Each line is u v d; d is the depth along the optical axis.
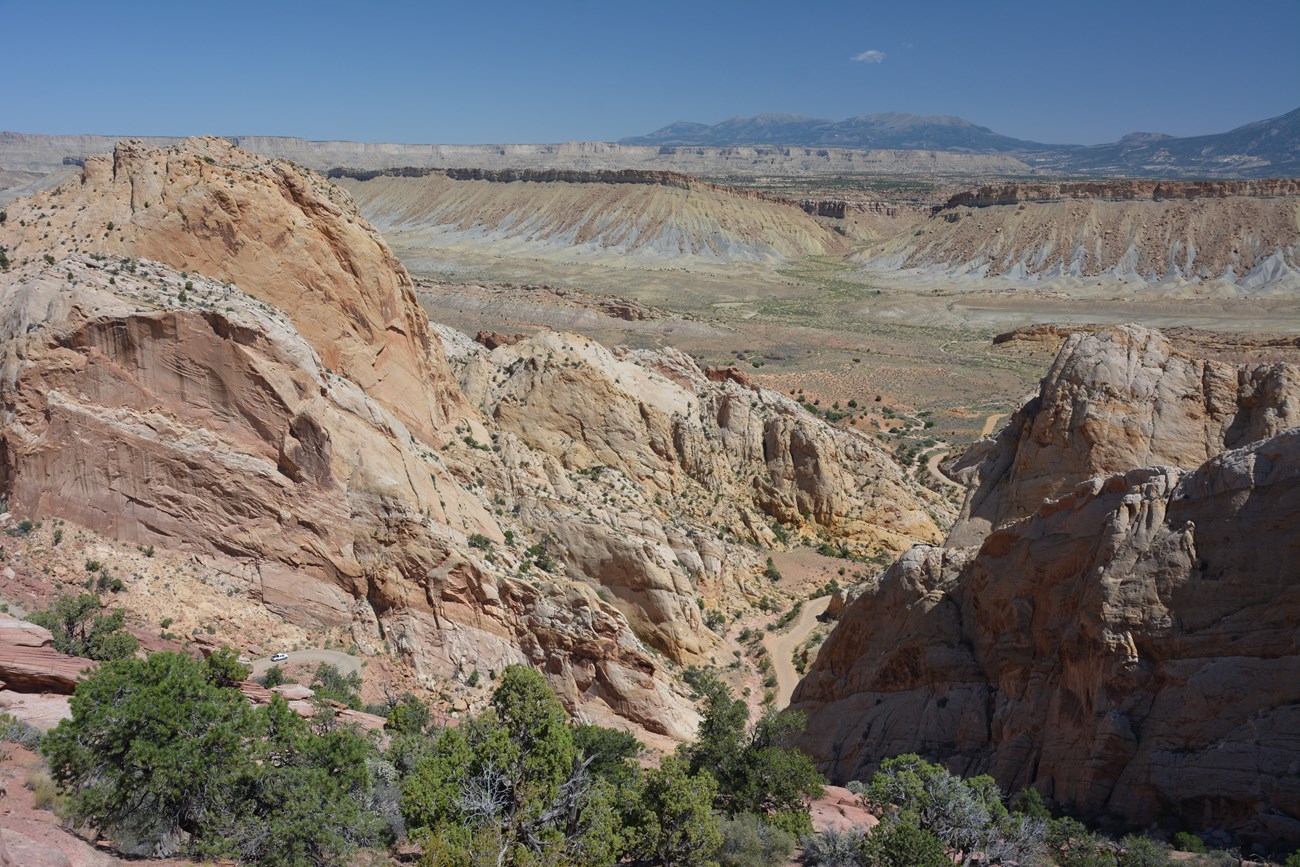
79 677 28.77
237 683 33.56
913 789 30.45
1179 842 28.83
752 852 27.73
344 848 24.31
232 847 22.89
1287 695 29.86
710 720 36.19
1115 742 32.03
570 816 26.31
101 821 22.52
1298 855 25.64
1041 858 29.27
